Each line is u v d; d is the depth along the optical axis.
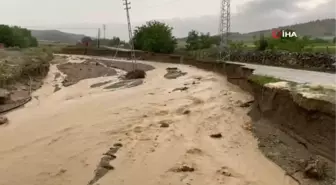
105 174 13.74
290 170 13.56
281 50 44.94
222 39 59.53
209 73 47.38
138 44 88.06
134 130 19.34
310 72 30.00
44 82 38.84
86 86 37.47
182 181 12.95
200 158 15.10
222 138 17.81
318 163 13.01
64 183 13.10
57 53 88.88
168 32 82.94
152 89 34.88
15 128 20.36
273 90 19.98
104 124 20.92
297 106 16.69
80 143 17.47
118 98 29.70
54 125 20.95
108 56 84.00
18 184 13.13
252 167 14.12
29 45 92.50
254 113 22.05
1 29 78.56
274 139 16.95
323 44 52.53
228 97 28.39
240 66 38.88
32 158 15.62
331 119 14.09
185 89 33.59
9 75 32.16
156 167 14.23
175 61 68.25
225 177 13.23
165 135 18.33
